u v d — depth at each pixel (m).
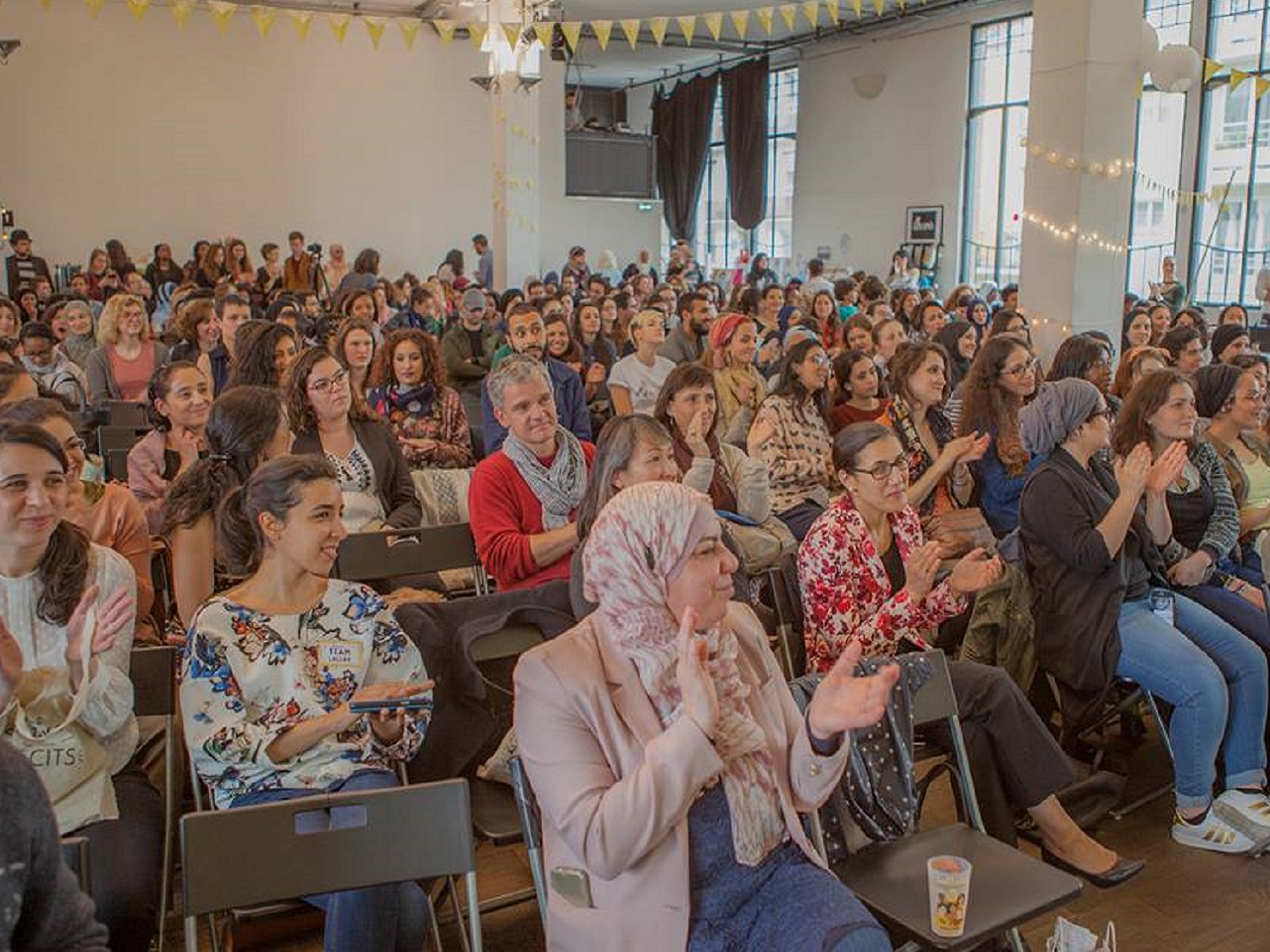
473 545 3.38
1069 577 3.21
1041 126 7.82
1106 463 3.52
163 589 3.61
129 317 6.18
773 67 18.34
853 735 2.30
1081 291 7.71
